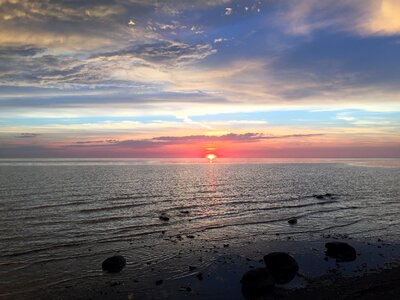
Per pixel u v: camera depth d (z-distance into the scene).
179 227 33.28
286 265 21.20
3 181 74.75
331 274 20.86
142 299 17.23
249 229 32.78
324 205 47.19
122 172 120.25
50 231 30.45
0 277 19.67
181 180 87.56
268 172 128.88
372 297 16.86
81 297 17.33
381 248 26.53
